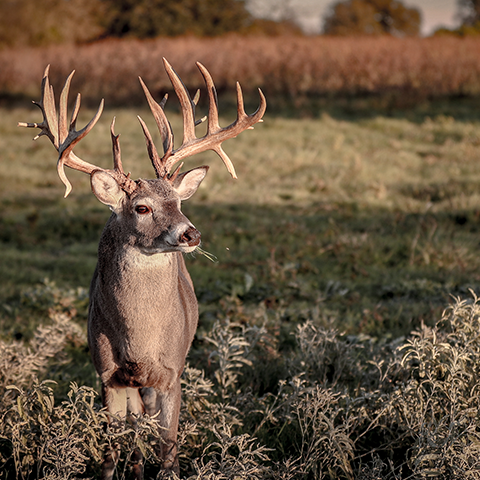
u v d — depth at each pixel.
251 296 11.18
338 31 101.50
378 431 6.68
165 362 5.84
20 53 48.44
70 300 10.66
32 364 7.71
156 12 64.44
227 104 33.75
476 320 6.75
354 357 7.77
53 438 5.57
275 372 8.16
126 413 6.38
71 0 64.75
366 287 11.81
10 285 11.97
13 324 10.05
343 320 10.12
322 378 7.48
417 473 5.50
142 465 6.25
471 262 12.67
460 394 6.04
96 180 5.49
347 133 26.48
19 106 38.81
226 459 5.93
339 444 5.95
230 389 7.69
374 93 34.38
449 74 34.97
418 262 12.83
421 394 6.15
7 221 16.59
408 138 25.17
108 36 66.31
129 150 24.50
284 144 25.00
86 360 8.99
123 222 5.59
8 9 61.41
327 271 12.63
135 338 5.66
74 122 5.66
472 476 5.36
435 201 17.38
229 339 7.55
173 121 30.44
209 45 45.28
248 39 49.06
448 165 21.08
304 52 39.09
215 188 19.42
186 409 6.97
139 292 5.58
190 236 5.36
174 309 5.81
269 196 18.48
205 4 68.38
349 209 16.67
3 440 6.29
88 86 41.81
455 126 26.06
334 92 35.22
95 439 5.55
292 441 6.69
